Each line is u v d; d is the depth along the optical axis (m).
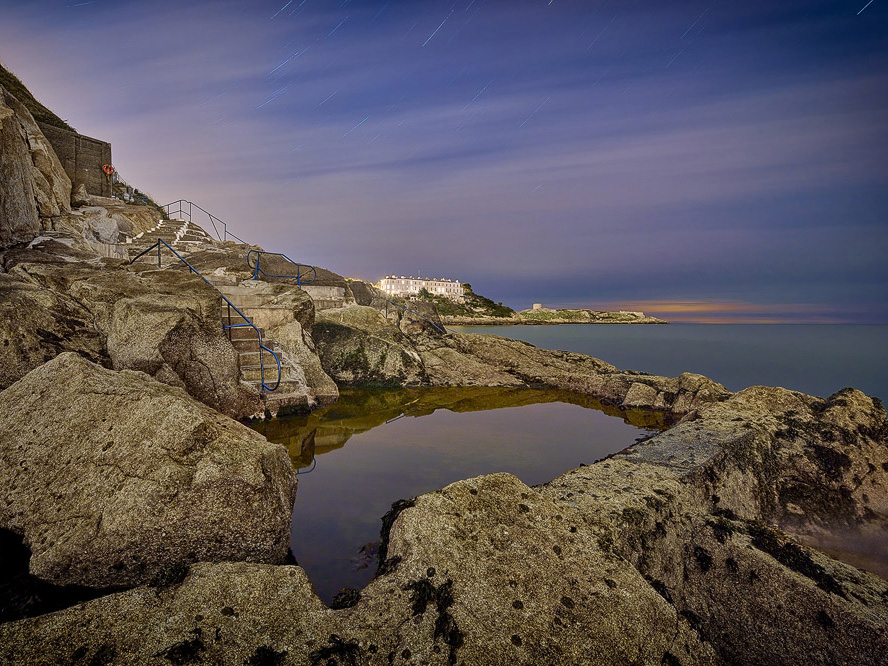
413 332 16.42
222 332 7.80
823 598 3.44
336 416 8.71
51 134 18.45
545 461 6.54
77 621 2.45
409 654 2.61
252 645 2.48
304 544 4.06
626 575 3.41
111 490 3.38
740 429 6.62
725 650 3.69
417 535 3.45
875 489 5.91
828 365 18.67
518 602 3.02
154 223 21.39
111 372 4.80
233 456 3.69
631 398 10.96
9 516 3.48
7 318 5.62
